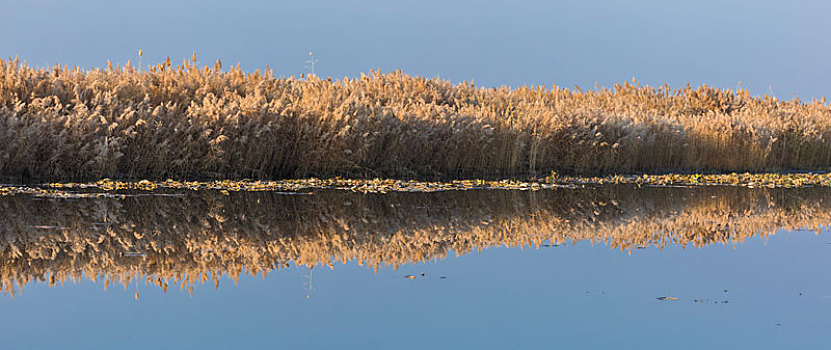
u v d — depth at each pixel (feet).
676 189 146.72
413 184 143.64
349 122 152.05
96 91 145.18
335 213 98.94
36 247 70.18
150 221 87.97
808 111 284.00
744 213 107.24
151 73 164.86
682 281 60.23
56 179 128.67
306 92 171.42
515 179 166.71
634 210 109.19
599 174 188.75
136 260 65.51
